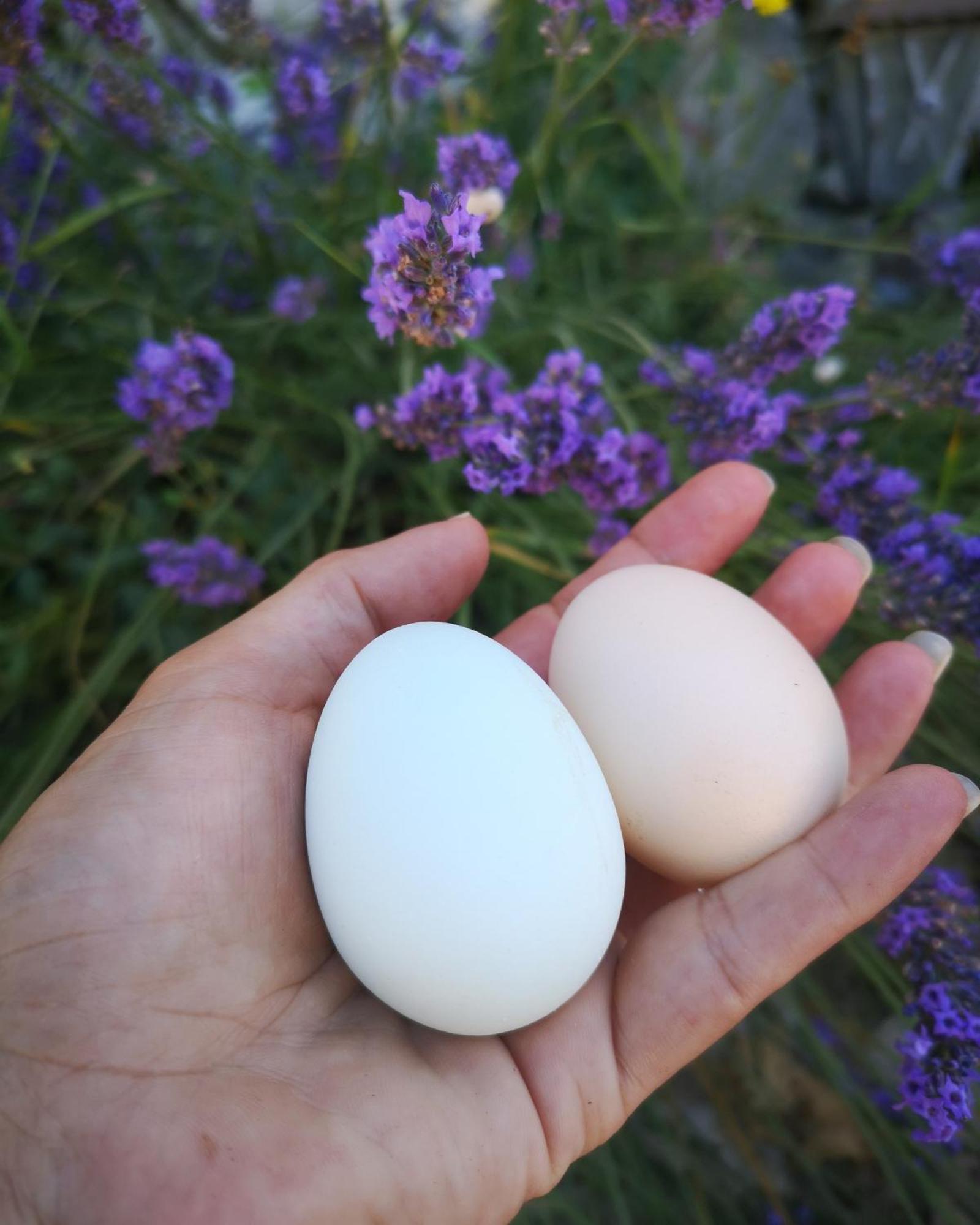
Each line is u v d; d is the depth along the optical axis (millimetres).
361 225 213
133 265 222
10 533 205
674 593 142
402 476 224
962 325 164
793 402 174
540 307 217
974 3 277
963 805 124
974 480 218
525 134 259
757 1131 209
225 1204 95
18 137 200
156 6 222
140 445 162
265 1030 115
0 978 105
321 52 224
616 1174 181
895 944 144
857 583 165
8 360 198
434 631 129
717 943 128
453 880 111
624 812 134
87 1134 98
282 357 241
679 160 237
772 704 132
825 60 309
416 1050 121
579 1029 129
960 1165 199
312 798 120
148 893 111
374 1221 103
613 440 145
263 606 142
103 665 175
